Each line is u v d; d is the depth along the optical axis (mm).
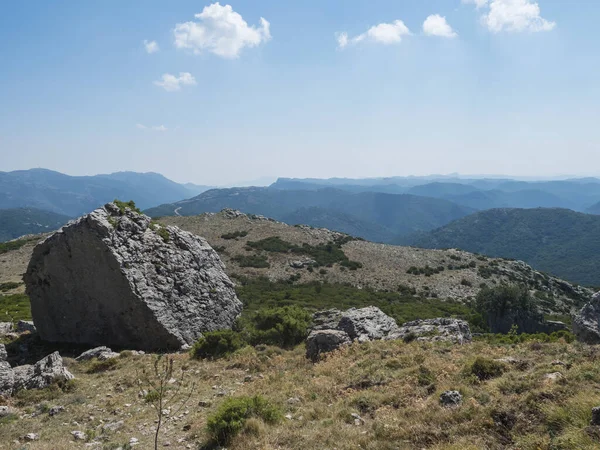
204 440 10062
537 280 83125
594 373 9773
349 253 86000
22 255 73312
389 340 19375
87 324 24188
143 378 16875
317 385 13852
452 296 67312
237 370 18000
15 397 15320
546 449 7027
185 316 25031
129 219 26656
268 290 60969
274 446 9102
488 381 11250
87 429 11734
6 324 28859
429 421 9203
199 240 32000
